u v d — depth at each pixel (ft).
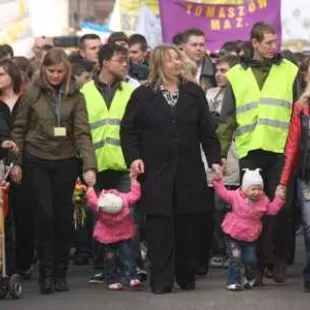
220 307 110.11
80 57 157.89
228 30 165.17
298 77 124.47
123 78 126.52
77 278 130.11
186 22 164.66
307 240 116.78
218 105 136.15
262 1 164.04
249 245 118.62
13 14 186.70
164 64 117.39
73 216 123.54
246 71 123.44
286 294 116.88
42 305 113.09
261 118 122.11
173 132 117.08
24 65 142.72
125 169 124.67
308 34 188.14
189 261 118.93
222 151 123.95
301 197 116.47
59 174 118.73
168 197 116.67
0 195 116.26
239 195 117.50
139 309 110.01
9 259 123.65
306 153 114.93
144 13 187.32
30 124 118.93
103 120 124.77
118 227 119.55
